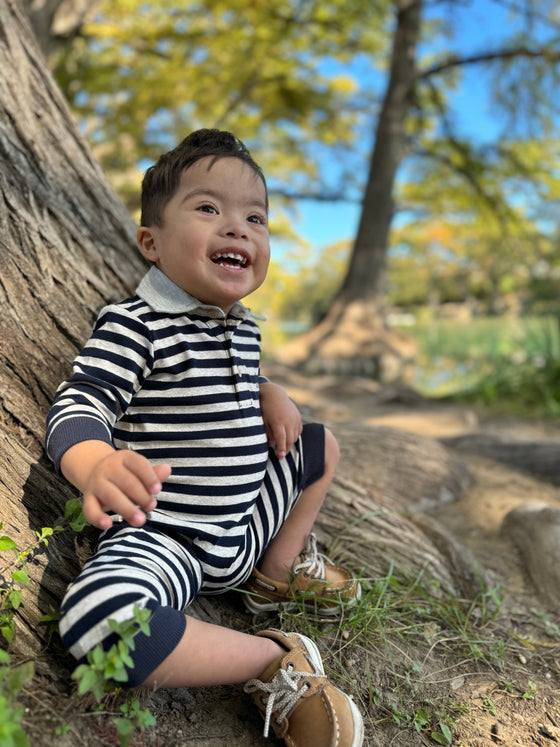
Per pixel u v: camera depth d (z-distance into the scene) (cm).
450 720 52
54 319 60
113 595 39
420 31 453
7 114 64
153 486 39
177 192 53
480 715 54
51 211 64
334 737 43
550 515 88
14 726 31
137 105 486
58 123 70
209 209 53
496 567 83
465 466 118
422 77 429
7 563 46
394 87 433
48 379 58
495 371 248
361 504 79
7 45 67
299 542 61
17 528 49
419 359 507
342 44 482
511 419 183
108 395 47
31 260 59
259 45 467
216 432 51
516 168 468
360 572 69
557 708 57
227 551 51
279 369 281
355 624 60
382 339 430
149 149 505
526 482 117
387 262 452
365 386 259
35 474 52
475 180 487
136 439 50
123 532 47
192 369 51
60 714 39
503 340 347
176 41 453
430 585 71
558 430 171
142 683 39
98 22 429
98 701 38
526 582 80
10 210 59
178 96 494
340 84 507
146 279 55
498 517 99
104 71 454
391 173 442
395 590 69
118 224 72
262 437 55
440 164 506
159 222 54
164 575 44
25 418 55
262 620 60
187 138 57
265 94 516
